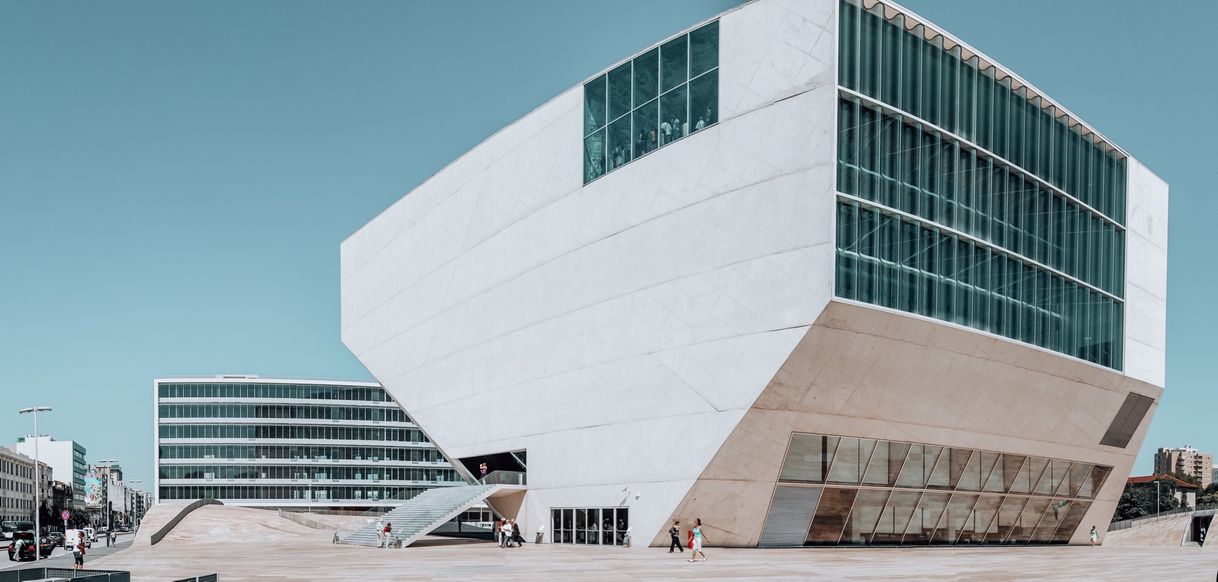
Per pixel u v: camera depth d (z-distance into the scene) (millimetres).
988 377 37531
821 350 31938
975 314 35969
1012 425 40938
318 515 74000
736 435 33469
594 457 40469
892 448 37406
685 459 35375
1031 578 22906
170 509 70750
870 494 37406
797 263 32031
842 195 31547
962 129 36188
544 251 44906
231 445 117562
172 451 116500
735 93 35156
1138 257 46812
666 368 36781
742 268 33938
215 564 32156
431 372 55094
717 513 35312
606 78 41594
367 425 122750
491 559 31516
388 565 29391
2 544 82125
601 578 22891
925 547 39344
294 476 118562
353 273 66688
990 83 37781
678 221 36938
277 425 119312
